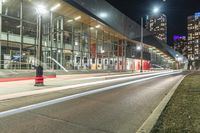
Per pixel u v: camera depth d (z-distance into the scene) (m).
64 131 5.22
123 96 10.70
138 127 5.68
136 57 55.34
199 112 6.79
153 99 9.94
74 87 13.86
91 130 5.36
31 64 26.94
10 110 7.22
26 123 5.80
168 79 23.44
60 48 30.97
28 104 8.21
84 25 35.75
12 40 25.19
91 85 15.42
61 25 31.31
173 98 9.62
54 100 9.14
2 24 24.97
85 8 30.73
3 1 24.45
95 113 7.08
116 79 22.09
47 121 6.03
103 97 10.23
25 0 26.00
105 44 41.44
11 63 25.34
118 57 45.78
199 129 5.07
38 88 12.92
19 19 25.58
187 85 15.35
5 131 5.14
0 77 17.42
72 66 32.69
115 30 40.53
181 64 110.50
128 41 51.59
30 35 27.27
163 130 5.00
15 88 12.78
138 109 7.79
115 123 6.01
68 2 27.31
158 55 77.81
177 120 5.87
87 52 36.09
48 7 28.31
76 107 7.88
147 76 29.08
